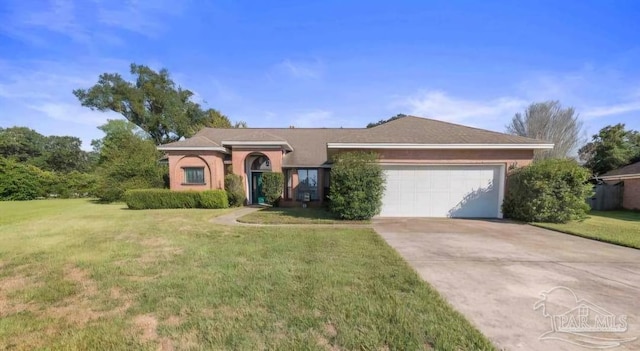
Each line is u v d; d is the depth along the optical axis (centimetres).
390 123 1514
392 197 1247
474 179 1232
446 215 1237
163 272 488
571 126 3494
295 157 1841
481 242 734
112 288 421
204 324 312
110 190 2050
